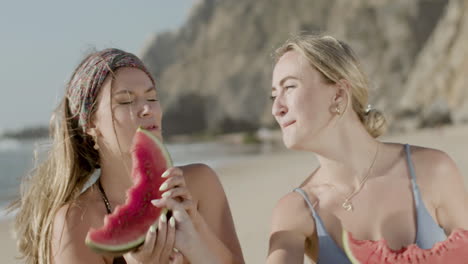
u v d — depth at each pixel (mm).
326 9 101812
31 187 2805
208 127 101812
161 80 115625
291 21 104812
